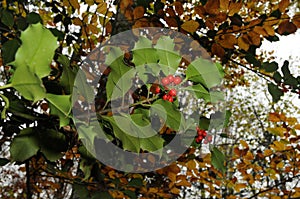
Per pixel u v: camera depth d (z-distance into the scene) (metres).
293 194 2.20
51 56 0.43
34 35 0.43
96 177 0.67
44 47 0.43
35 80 0.43
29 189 1.16
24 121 0.72
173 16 1.13
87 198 1.02
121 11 1.28
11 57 0.62
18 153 0.60
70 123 0.54
